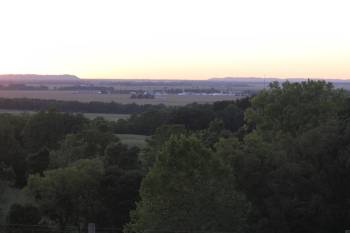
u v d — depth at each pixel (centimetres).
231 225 3086
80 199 5191
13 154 7919
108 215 5228
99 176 5312
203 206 3058
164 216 3028
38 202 5153
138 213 3203
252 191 3919
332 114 5400
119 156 6494
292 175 3875
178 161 3103
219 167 3172
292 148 4288
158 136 6406
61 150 7419
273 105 5647
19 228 4403
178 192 3053
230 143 4162
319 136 4103
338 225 3812
